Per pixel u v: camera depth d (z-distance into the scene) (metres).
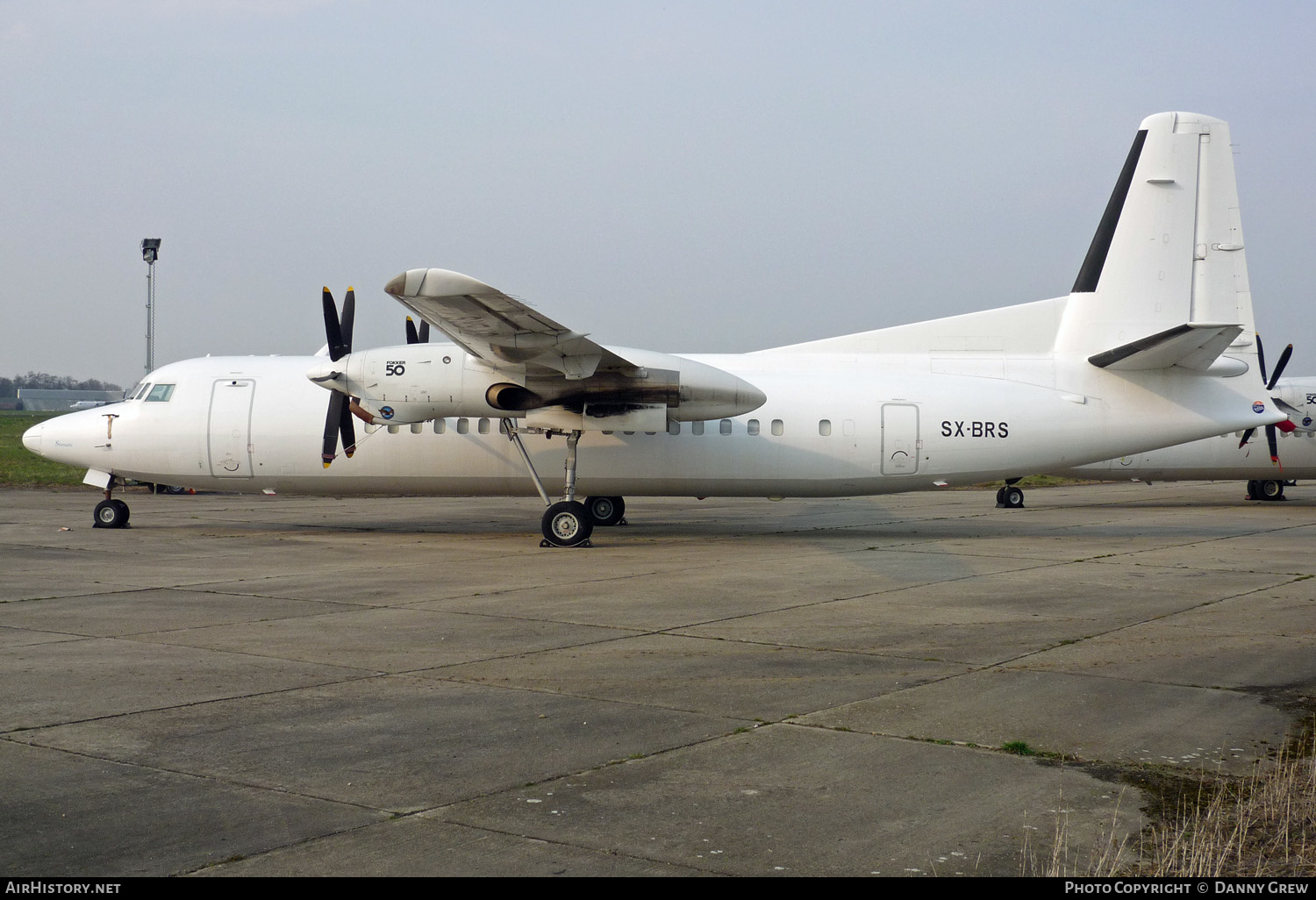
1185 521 23.66
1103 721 7.29
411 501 30.16
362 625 10.63
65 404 172.25
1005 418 18.14
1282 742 6.82
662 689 8.12
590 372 16.20
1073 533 20.55
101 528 20.72
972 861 4.89
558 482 18.61
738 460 18.27
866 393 18.30
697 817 5.43
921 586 13.36
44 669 8.58
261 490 19.41
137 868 4.71
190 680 8.26
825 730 7.04
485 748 6.57
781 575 14.27
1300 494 35.09
